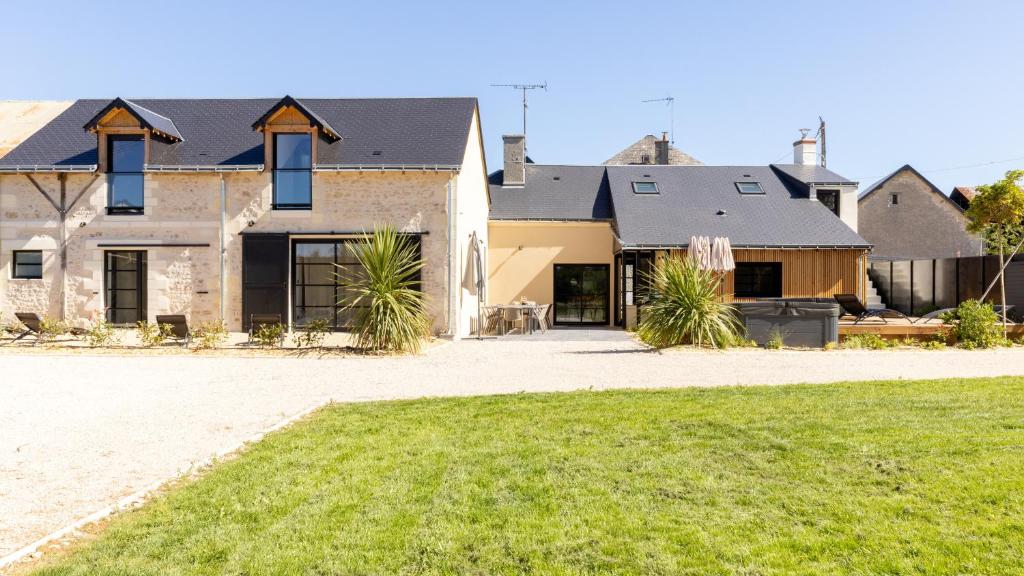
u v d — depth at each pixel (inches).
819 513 140.6
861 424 218.5
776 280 708.0
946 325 506.3
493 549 126.0
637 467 176.1
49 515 147.3
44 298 564.1
